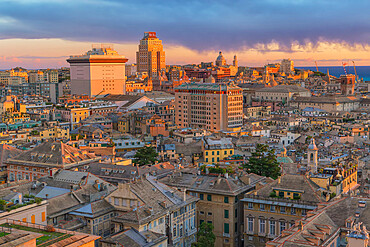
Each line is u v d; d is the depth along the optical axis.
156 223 164.38
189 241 185.75
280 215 183.62
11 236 108.06
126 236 149.00
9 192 164.00
